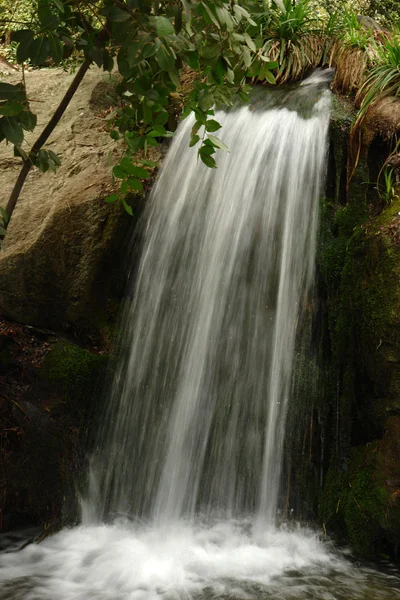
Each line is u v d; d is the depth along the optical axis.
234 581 3.50
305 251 4.52
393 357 3.86
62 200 5.20
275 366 4.39
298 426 4.27
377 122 4.55
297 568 3.69
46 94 6.32
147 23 2.50
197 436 4.46
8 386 4.48
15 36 2.50
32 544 4.07
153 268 5.02
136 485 4.51
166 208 5.12
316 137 4.75
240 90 2.98
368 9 7.93
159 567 3.72
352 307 4.14
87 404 4.64
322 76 5.60
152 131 2.96
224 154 5.07
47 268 5.09
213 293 4.69
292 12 5.92
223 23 2.42
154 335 4.82
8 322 5.06
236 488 4.32
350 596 3.31
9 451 4.30
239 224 4.75
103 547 4.01
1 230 3.34
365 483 3.89
